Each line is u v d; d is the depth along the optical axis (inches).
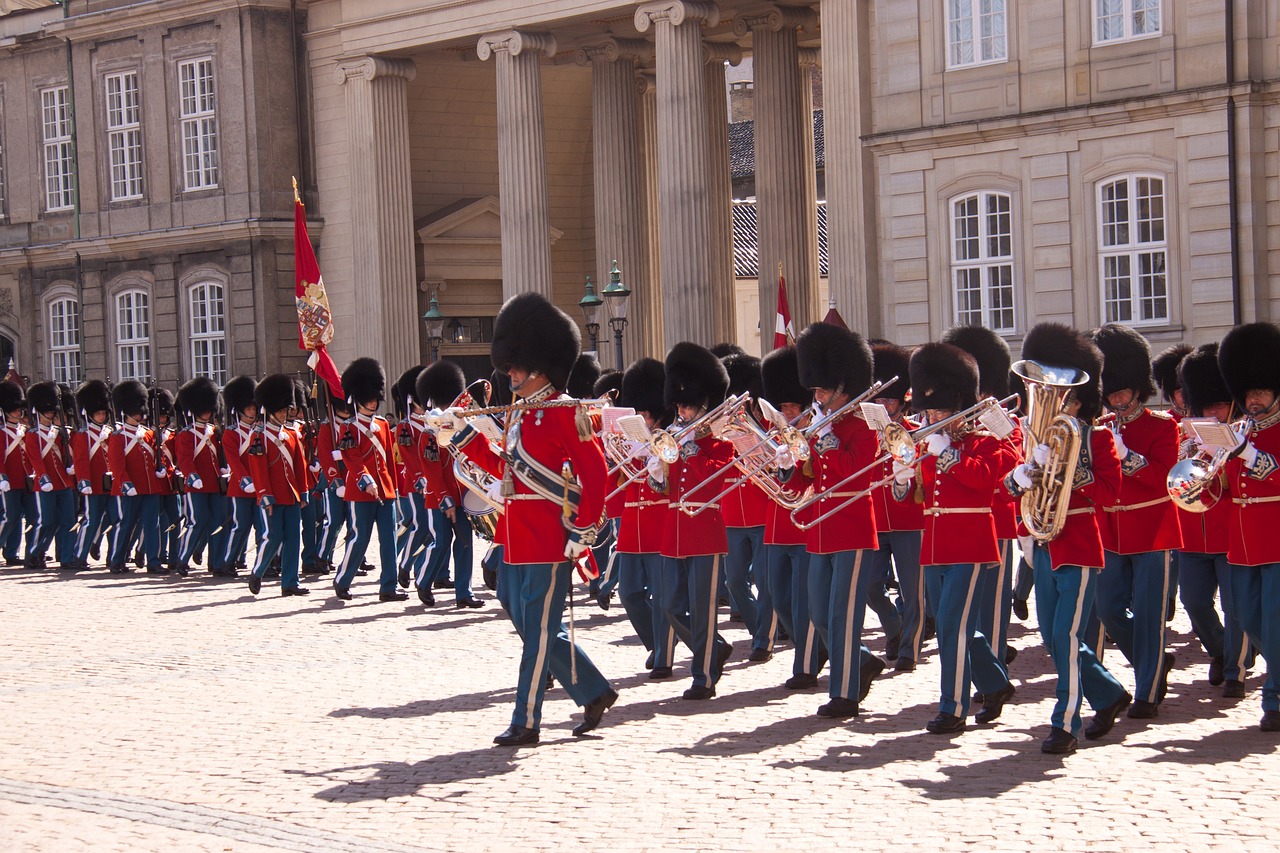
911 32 1393.9
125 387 1047.0
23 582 1018.1
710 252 1533.0
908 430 514.0
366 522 869.2
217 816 421.7
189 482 1011.9
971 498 499.5
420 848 387.2
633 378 689.0
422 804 429.7
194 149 1942.7
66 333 2116.1
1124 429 528.7
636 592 621.9
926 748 480.1
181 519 1075.3
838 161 1430.9
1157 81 1268.5
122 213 2012.8
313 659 677.9
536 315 503.2
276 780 461.7
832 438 538.0
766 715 537.3
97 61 2027.6
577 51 1766.7
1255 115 1230.9
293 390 936.9
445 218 1920.5
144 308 2021.4
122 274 2028.8
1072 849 372.2
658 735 509.0
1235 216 1233.4
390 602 865.5
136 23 1963.6
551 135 2025.1
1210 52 1242.0
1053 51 1321.4
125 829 409.7
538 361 502.3
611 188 1747.0
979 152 1360.7
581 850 382.9
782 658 657.6
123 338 2044.8
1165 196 1266.0
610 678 614.9
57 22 2028.8
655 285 1823.3
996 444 497.0
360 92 1788.9
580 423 495.2
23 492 1114.7
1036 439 467.2
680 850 380.8
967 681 501.7
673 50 1519.4
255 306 1883.6
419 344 1897.1
